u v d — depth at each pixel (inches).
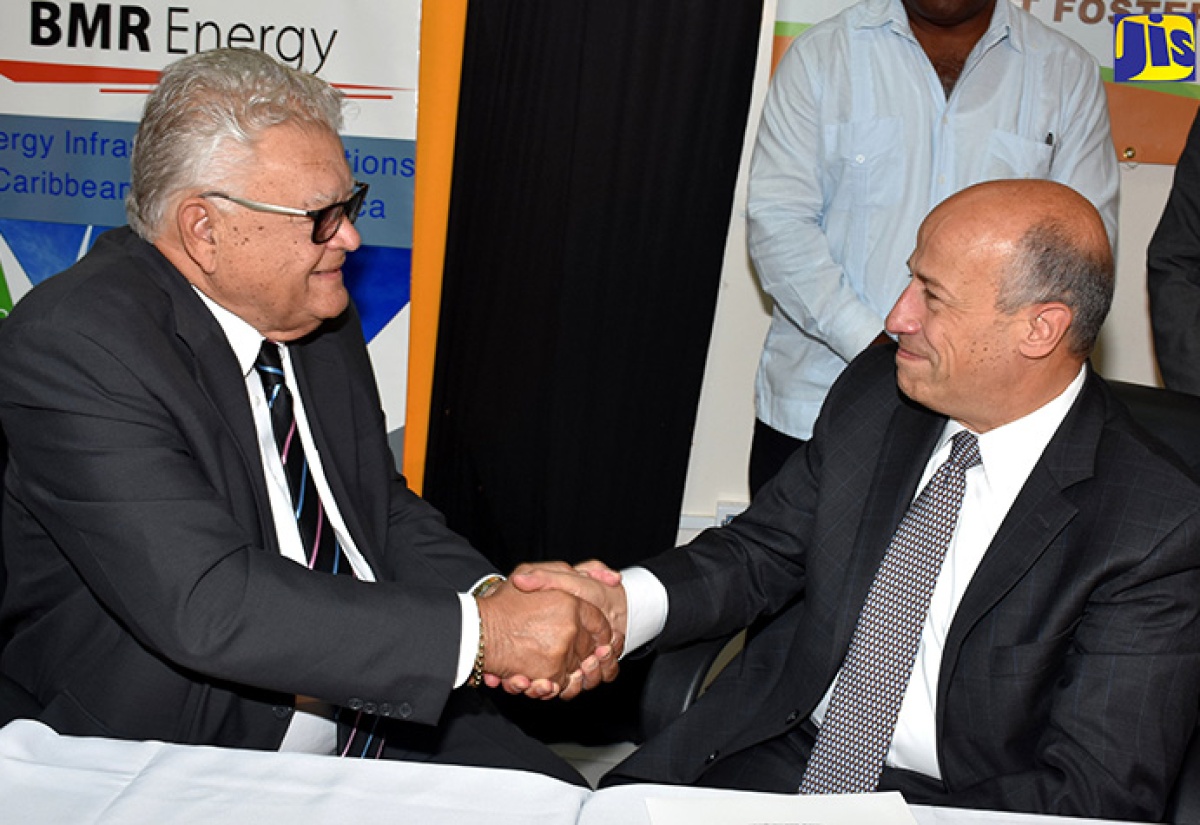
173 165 59.7
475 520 129.0
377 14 115.6
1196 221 99.1
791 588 75.4
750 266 129.6
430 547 75.7
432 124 122.5
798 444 106.7
